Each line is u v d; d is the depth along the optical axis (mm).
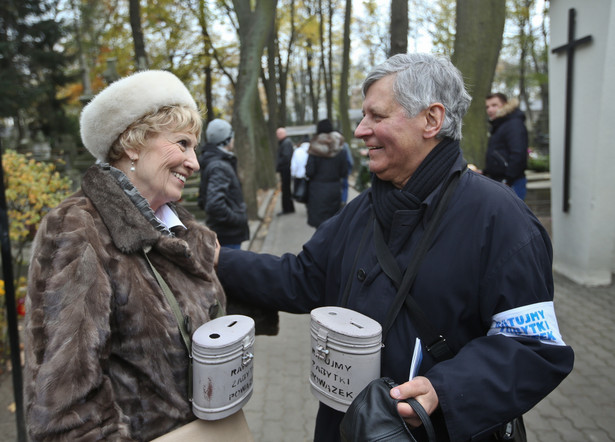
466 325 1306
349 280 1455
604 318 4277
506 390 1134
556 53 5219
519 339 1209
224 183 4168
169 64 15227
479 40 5223
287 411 3111
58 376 991
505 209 1280
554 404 3025
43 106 18125
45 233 1127
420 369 1292
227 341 1189
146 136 1257
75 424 982
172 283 1275
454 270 1274
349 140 18797
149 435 1169
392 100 1316
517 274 1229
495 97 5156
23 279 4340
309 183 6492
